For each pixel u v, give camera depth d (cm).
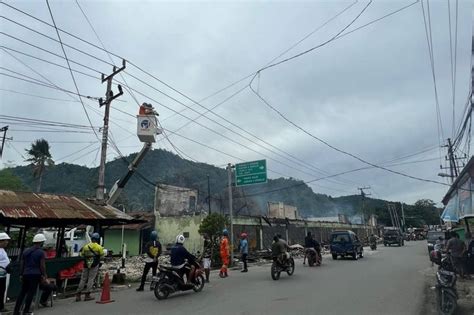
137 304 1028
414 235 7331
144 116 2020
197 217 3422
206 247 2336
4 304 1025
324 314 852
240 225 3278
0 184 4150
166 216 3594
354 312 870
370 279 1452
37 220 1380
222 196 5022
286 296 1092
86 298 1119
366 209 8350
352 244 2470
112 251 3331
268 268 2075
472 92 851
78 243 2733
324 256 2872
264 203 6194
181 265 1157
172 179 5666
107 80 1986
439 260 1512
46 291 1037
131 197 5862
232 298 1079
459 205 2164
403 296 1073
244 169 2597
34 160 4809
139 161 2048
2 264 985
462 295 1103
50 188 5062
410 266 1964
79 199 1505
